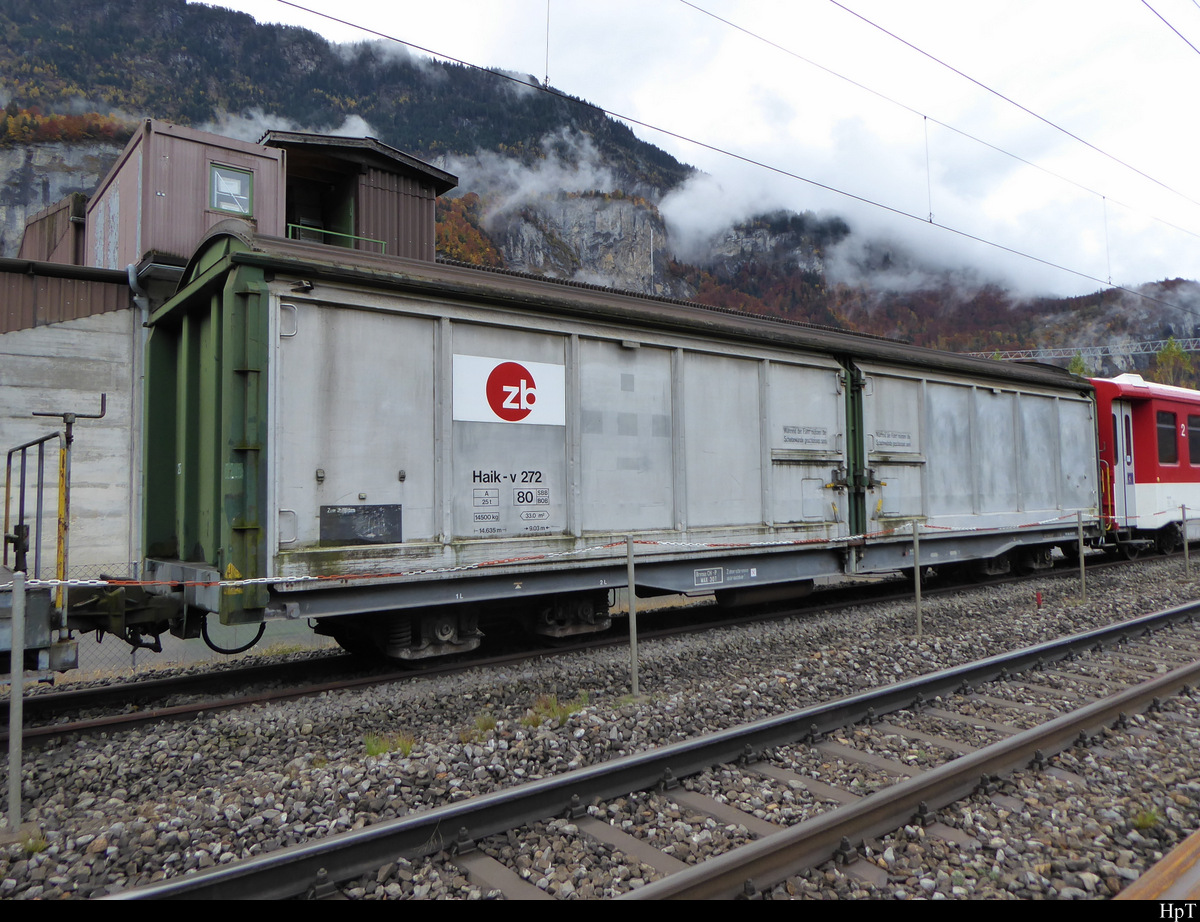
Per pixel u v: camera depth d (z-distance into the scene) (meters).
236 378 5.33
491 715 5.54
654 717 5.23
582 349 7.29
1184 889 2.93
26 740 4.98
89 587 5.60
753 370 8.70
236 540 5.23
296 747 4.90
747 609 10.22
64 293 10.21
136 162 11.55
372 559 5.84
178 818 3.70
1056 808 3.80
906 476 10.33
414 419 6.21
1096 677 6.45
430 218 16.77
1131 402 15.01
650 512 7.70
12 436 9.75
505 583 6.70
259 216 12.21
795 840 3.11
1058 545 14.11
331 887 2.99
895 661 6.97
